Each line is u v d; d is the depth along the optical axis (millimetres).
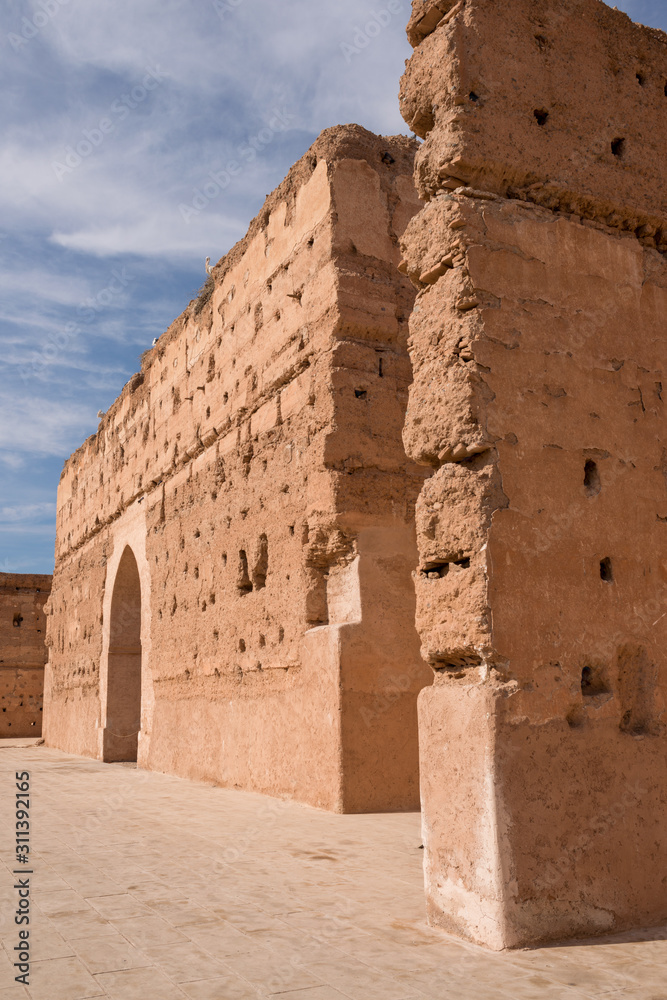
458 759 4680
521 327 5219
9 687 31719
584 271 5555
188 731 13641
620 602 5188
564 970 3912
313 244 10492
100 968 3979
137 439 18328
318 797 9062
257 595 11289
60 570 25766
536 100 5566
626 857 4785
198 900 5238
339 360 9781
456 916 4531
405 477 9891
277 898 5246
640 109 6008
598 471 5312
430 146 5422
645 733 5102
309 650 9555
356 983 3736
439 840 4734
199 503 14156
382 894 5316
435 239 5340
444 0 5555
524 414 5109
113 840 7520
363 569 9352
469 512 4902
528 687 4703
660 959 4098
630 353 5633
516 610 4793
